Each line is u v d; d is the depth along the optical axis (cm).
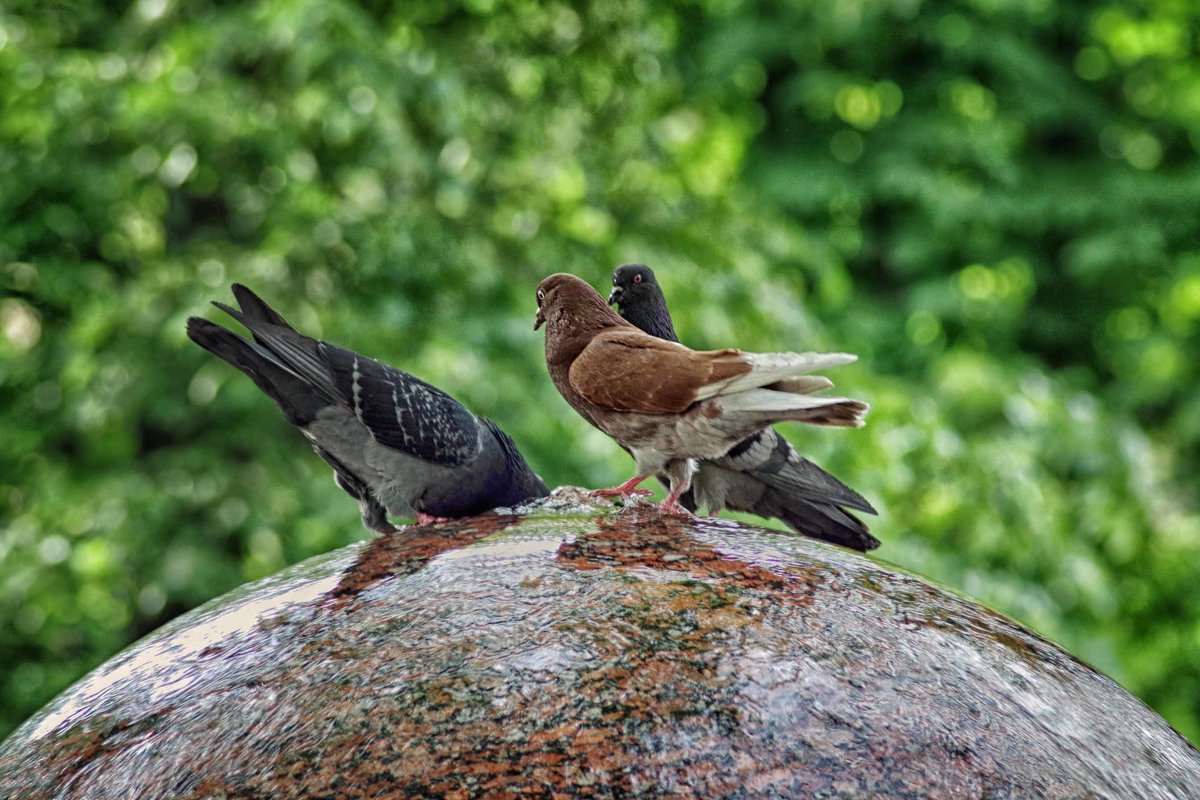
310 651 402
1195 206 2042
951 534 1240
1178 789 396
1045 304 2134
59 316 1245
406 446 583
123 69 1180
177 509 1149
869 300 2055
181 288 1144
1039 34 2148
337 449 604
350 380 588
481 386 1066
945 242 2016
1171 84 2128
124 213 1193
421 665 386
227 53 1177
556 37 1327
